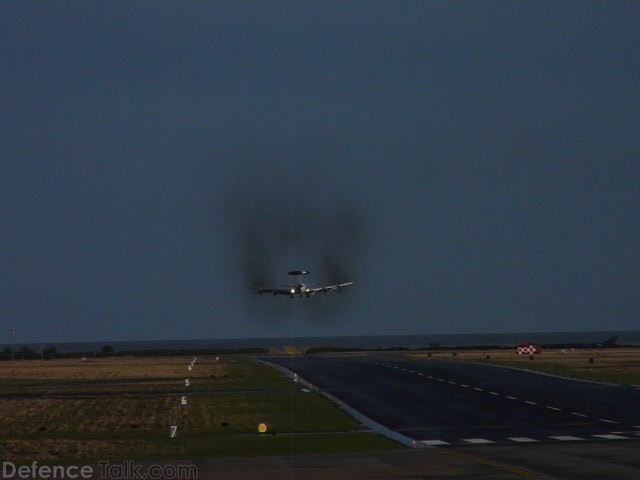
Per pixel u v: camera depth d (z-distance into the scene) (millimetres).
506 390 87562
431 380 102688
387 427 59562
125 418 68938
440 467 40906
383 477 38312
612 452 45438
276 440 53156
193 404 79125
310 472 39938
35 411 75750
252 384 103000
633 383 96375
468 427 58750
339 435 55406
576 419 62438
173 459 45188
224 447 50188
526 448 47562
